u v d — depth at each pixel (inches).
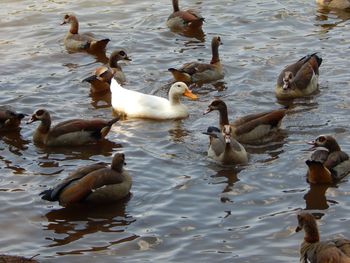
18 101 919.7
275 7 1191.6
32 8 1213.7
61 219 676.1
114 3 1233.4
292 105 889.5
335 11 1171.3
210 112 887.1
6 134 850.1
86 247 633.0
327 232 637.9
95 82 940.0
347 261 538.3
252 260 605.0
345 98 898.7
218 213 676.7
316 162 705.6
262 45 1063.0
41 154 800.3
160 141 818.2
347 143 789.2
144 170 754.8
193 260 609.0
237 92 932.6
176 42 1088.8
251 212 676.1
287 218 662.5
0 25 1154.0
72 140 813.2
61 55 1058.7
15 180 743.7
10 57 1050.1
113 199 700.0
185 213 679.1
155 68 1008.9
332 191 705.6
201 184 725.3
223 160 754.8
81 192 689.6
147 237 644.7
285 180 727.1
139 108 876.0
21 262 606.9
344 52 1028.5
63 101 924.0
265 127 815.1
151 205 694.5
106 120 850.1
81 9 1210.6
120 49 1054.4
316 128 828.6
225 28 1126.4
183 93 874.1
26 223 671.1
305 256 576.7
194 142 812.6
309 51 1036.5
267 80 960.3
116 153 721.6
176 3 1146.7
